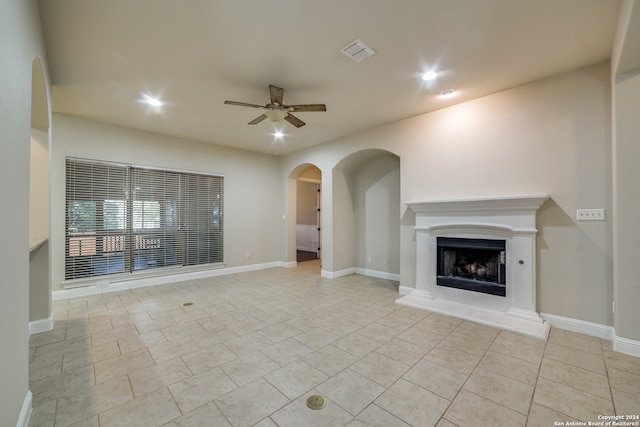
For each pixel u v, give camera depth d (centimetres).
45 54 247
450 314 343
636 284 244
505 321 312
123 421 172
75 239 421
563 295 302
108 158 448
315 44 248
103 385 208
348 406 185
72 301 402
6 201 128
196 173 546
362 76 304
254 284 504
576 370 225
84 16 210
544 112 311
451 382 211
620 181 249
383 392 199
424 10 207
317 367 232
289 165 657
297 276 571
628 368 226
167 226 512
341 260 572
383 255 555
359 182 593
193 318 340
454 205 363
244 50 256
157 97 352
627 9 188
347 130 485
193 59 270
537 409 182
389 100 363
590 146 287
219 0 196
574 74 294
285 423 170
